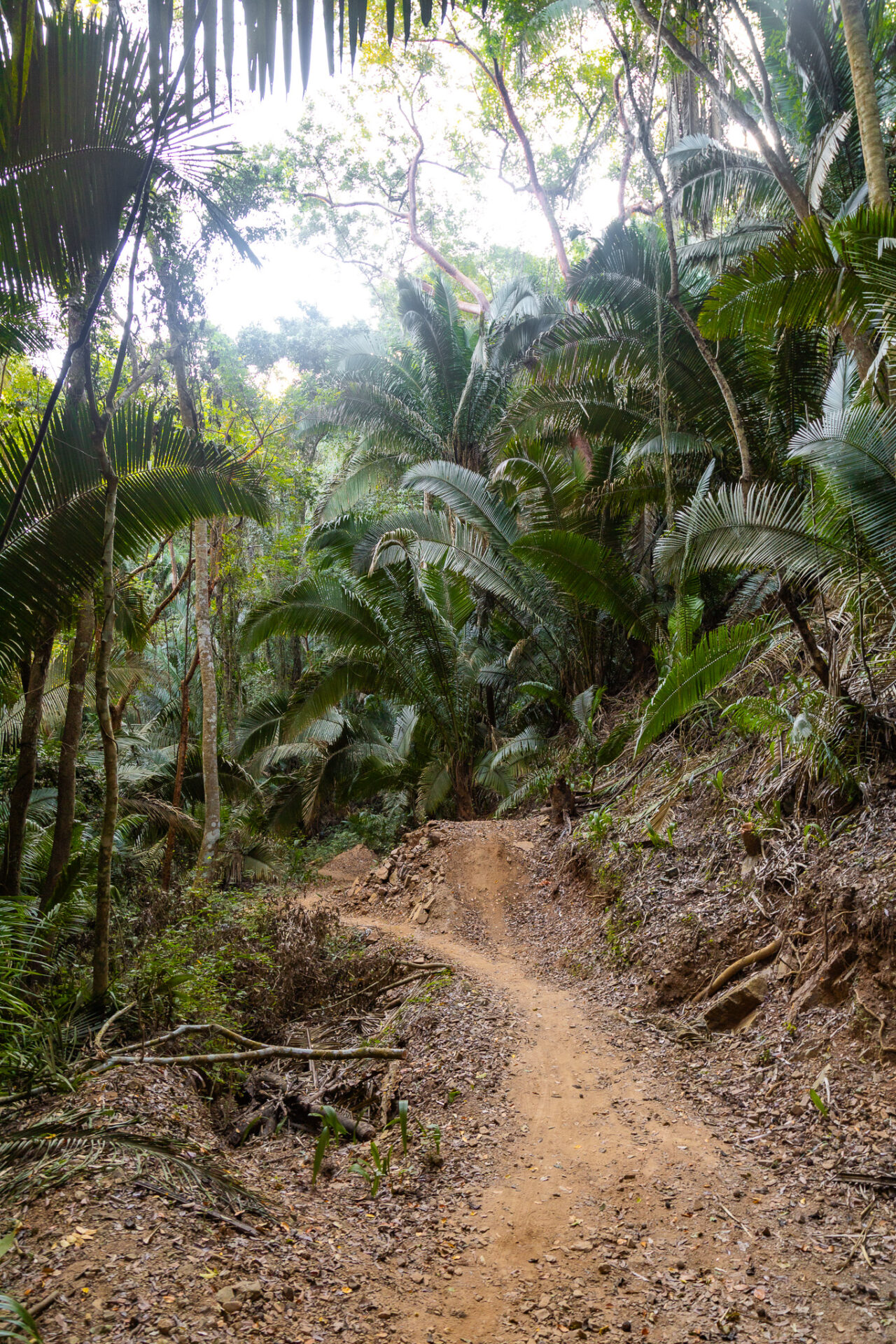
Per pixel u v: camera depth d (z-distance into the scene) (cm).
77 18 320
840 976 543
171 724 2058
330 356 1858
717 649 716
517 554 1118
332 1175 467
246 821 1697
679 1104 518
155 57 112
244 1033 691
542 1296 351
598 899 866
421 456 1850
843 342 955
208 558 1392
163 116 125
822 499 644
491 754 1448
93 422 585
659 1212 409
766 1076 523
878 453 596
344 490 1905
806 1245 373
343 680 1518
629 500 1241
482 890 1068
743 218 1173
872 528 603
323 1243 374
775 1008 573
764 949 616
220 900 954
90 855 776
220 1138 512
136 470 635
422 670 1433
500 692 1788
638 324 1108
